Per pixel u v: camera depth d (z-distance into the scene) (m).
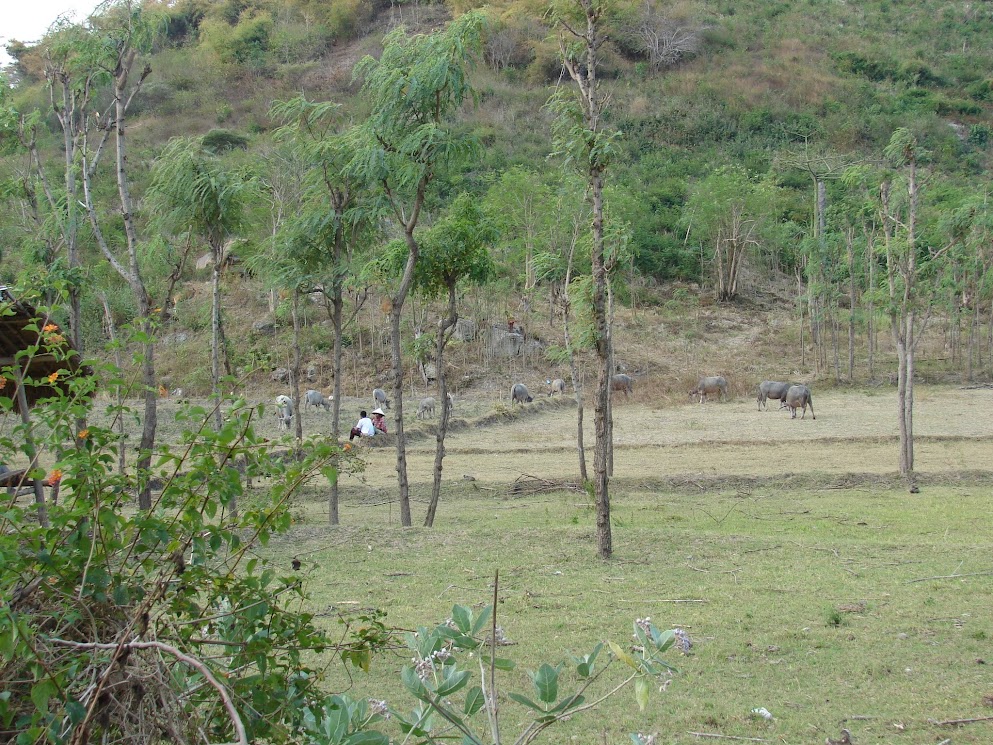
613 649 3.62
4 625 3.11
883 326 32.09
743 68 78.25
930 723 5.97
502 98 70.00
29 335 7.10
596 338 11.20
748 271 55.12
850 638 7.75
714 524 14.30
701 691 6.63
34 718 3.25
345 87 70.88
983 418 27.69
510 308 43.75
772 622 8.26
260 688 3.59
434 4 85.94
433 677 3.82
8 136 15.17
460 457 23.19
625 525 14.29
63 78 12.87
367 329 41.34
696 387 36.38
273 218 17.58
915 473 18.25
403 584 9.81
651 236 53.62
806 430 26.02
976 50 89.56
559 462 21.95
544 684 3.63
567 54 11.42
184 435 3.87
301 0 87.31
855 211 40.59
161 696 3.31
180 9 88.81
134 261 12.20
